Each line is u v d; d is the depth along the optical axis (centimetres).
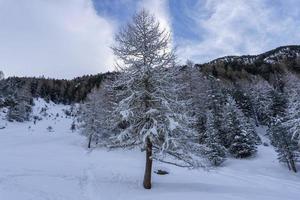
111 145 1673
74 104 13350
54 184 1681
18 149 3947
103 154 3831
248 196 1467
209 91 5722
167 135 1513
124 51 1684
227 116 4728
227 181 2441
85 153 3844
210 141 3881
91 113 4616
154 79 1623
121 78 1662
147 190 1633
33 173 2027
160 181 2020
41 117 10631
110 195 1503
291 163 3634
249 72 12262
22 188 1512
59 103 15288
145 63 1648
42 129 7875
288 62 11975
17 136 6122
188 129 1611
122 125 1714
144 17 1708
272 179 2873
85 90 14788
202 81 5888
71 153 3772
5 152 3409
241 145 4322
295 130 3297
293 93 3575
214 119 4800
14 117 9156
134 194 1523
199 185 1861
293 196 1773
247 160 4172
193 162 1689
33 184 1634
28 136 6206
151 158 1670
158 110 1585
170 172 2600
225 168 3506
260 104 7088
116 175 2200
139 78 1636
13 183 1617
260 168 3725
